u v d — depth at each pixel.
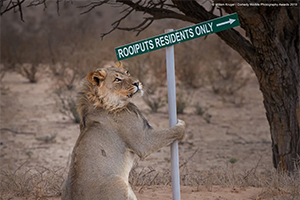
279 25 7.64
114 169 5.14
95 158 5.09
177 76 22.48
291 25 7.84
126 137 5.32
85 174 4.99
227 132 14.57
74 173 5.07
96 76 5.38
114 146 5.27
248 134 14.34
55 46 28.53
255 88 20.92
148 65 23.09
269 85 8.11
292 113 8.13
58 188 7.09
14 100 19.86
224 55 22.73
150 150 5.28
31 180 7.50
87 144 5.18
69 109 17.69
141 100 19.12
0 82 24.55
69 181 5.10
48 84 23.61
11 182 7.47
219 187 7.42
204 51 24.02
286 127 8.25
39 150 12.96
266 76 8.04
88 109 5.51
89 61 23.56
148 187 7.51
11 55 29.47
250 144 13.27
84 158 5.09
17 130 15.12
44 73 26.38
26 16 50.19
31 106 18.72
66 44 29.64
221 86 20.44
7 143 13.66
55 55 26.92
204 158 11.88
